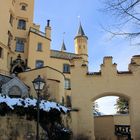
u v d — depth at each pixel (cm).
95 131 3844
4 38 4494
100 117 3888
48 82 3978
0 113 2145
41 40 5175
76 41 6944
